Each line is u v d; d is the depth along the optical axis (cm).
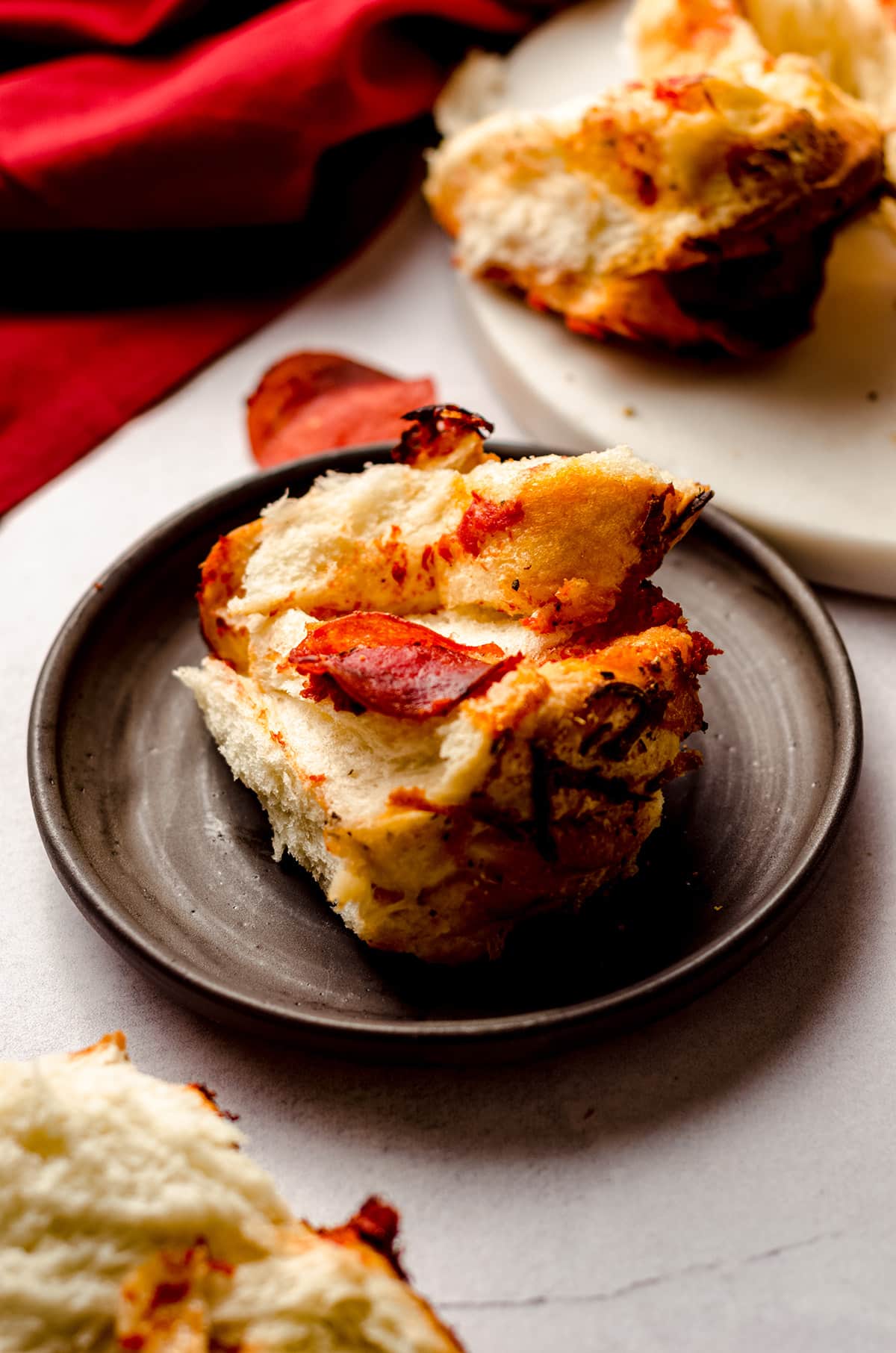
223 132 47
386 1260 32
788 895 35
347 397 45
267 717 36
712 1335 32
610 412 45
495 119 45
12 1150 32
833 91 44
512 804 34
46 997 36
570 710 34
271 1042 35
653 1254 33
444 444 38
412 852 34
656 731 35
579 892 35
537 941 36
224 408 47
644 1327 33
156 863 37
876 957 36
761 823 37
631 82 47
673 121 42
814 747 38
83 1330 31
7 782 40
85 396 47
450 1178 34
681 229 43
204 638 38
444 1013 35
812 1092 35
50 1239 31
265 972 35
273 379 46
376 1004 35
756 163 42
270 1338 31
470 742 33
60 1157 32
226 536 38
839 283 47
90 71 49
